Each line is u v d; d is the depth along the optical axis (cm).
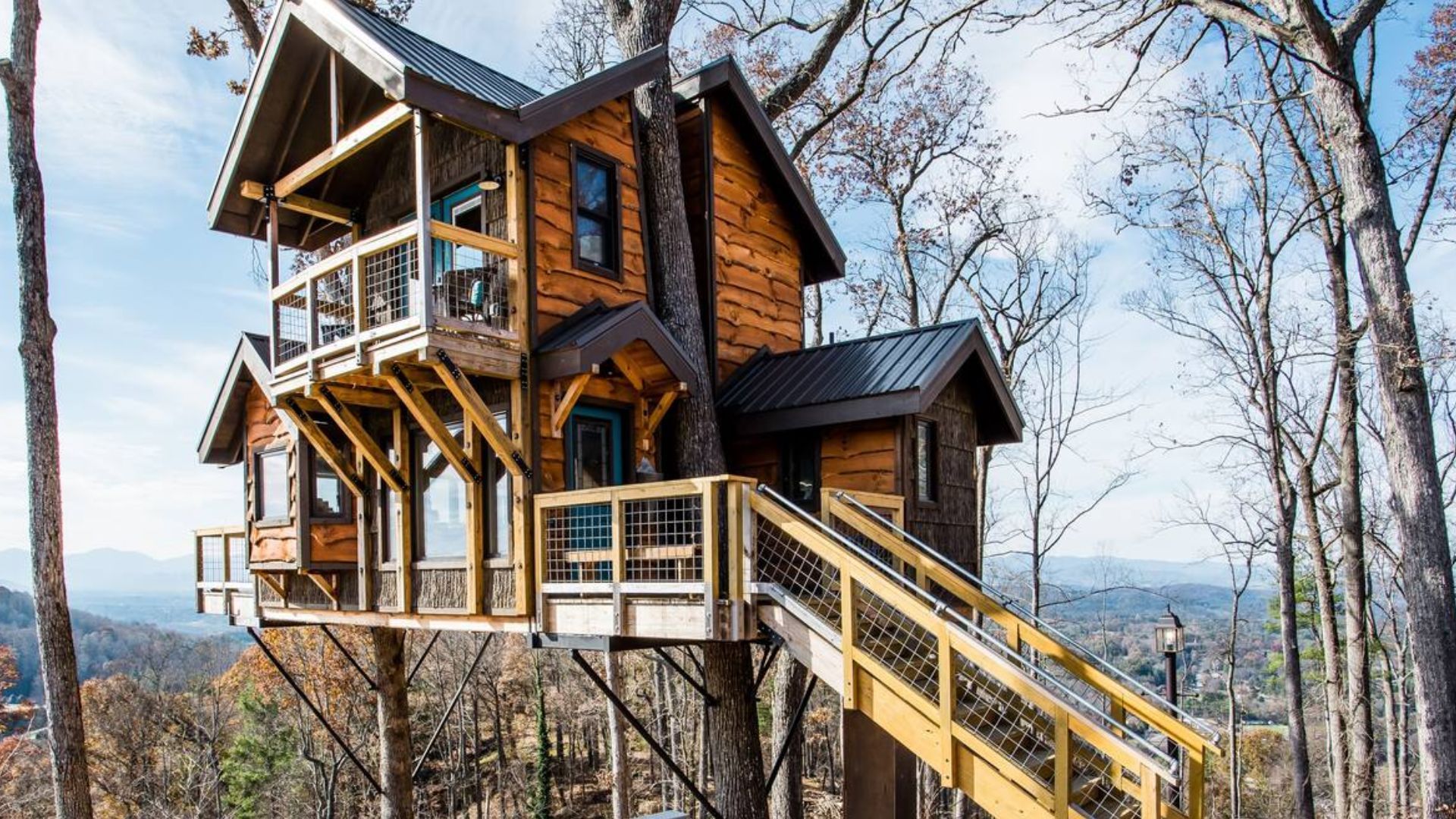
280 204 955
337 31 789
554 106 812
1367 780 1542
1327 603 1653
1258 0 904
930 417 971
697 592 638
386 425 921
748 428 961
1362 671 1546
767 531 786
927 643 742
